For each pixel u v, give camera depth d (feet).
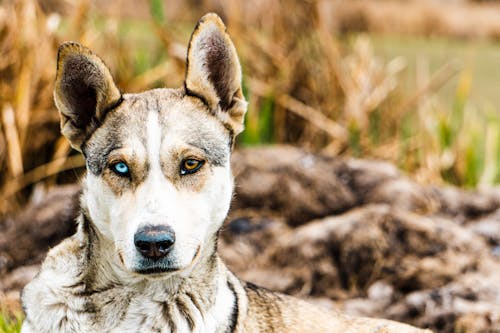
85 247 19.97
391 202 38.81
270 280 34.47
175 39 46.39
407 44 78.43
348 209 38.58
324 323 23.44
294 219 38.01
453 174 48.85
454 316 32.27
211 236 20.33
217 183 20.04
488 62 74.74
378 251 35.40
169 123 19.66
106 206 19.34
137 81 43.60
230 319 20.76
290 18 48.55
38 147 41.04
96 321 19.72
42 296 19.69
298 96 47.65
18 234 35.63
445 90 63.87
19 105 40.29
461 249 36.01
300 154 39.93
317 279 34.88
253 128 44.45
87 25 44.01
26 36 41.60
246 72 46.39
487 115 54.65
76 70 20.33
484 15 90.02
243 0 49.75
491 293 33.45
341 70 48.55
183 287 20.04
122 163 19.15
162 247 18.20
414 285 34.76
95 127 20.33
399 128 49.19
